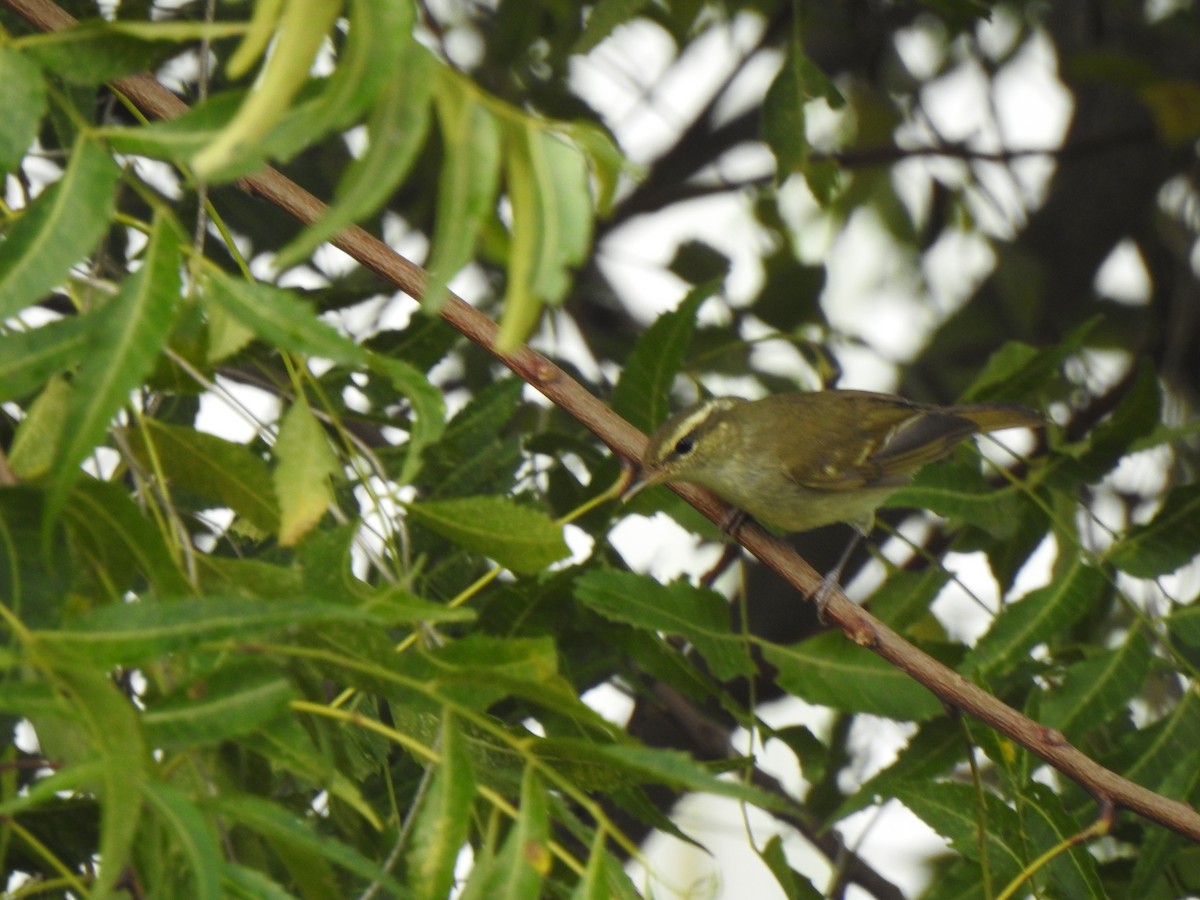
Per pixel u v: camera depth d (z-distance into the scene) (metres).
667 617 7.61
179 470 5.98
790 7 13.74
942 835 7.55
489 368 11.98
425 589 7.99
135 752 4.41
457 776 4.96
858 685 7.96
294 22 4.18
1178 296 13.83
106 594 5.31
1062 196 15.57
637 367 8.62
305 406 5.61
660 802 11.64
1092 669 8.38
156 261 4.79
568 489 9.38
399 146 4.38
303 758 5.00
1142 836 8.76
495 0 13.80
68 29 4.94
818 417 11.29
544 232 4.44
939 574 9.21
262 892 4.61
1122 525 12.66
